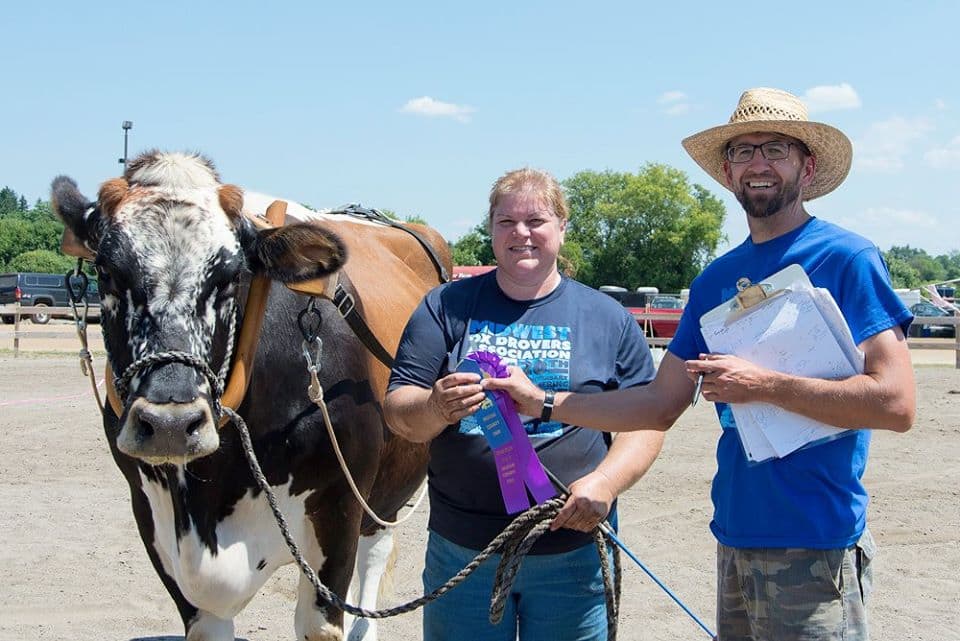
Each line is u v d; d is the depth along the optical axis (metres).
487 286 3.47
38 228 76.12
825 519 2.91
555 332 3.35
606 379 3.34
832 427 2.91
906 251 160.62
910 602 5.91
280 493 3.87
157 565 3.98
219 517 3.73
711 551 6.94
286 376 3.86
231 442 3.66
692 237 67.00
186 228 3.30
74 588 6.07
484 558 3.14
